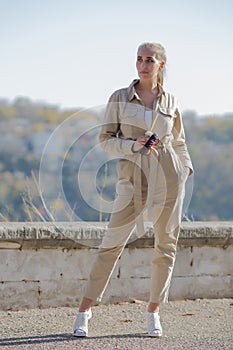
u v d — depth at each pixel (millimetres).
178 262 14352
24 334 11641
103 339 11289
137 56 11102
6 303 13398
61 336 11492
